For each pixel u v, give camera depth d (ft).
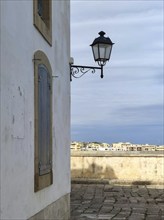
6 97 16.70
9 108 17.07
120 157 59.98
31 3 20.90
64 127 30.86
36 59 21.49
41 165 22.30
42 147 22.74
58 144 28.35
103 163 60.13
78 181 59.16
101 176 60.03
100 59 34.04
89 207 38.83
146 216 34.40
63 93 30.68
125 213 35.65
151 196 47.03
